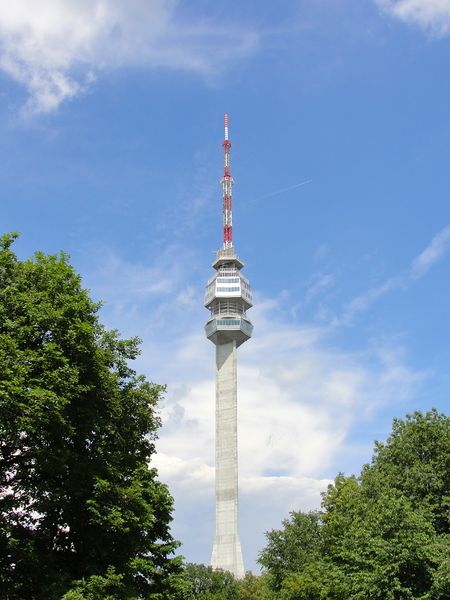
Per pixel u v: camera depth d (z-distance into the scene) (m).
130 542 38.41
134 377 43.31
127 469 41.56
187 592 44.44
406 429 55.97
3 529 32.47
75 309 37.53
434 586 42.41
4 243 39.06
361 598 45.47
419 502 50.31
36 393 31.62
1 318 34.44
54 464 34.03
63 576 33.22
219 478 185.62
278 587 81.25
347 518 56.28
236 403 194.38
